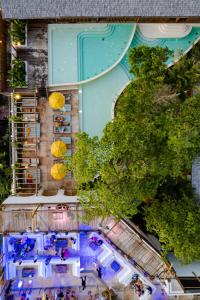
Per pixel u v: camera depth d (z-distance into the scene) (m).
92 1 18.42
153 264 19.42
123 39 20.70
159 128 16.47
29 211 19.41
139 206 21.08
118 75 21.02
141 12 18.75
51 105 20.14
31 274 20.61
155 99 17.45
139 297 20.27
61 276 21.05
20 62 20.31
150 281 19.75
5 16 18.95
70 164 18.05
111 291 20.92
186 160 17.03
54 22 20.61
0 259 19.44
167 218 18.52
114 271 20.66
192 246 17.67
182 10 18.69
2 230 19.39
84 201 17.88
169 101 17.61
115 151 16.23
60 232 19.31
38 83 21.12
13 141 20.78
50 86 20.78
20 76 20.33
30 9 18.62
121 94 20.78
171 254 21.33
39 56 21.06
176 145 15.90
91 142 16.91
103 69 20.84
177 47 20.83
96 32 20.67
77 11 18.70
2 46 21.11
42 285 21.03
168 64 20.36
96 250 20.31
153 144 16.50
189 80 18.53
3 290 19.70
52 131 21.34
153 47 18.98
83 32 20.70
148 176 17.44
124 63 20.97
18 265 19.58
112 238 19.64
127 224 19.61
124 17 19.64
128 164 16.80
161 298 21.45
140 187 17.08
